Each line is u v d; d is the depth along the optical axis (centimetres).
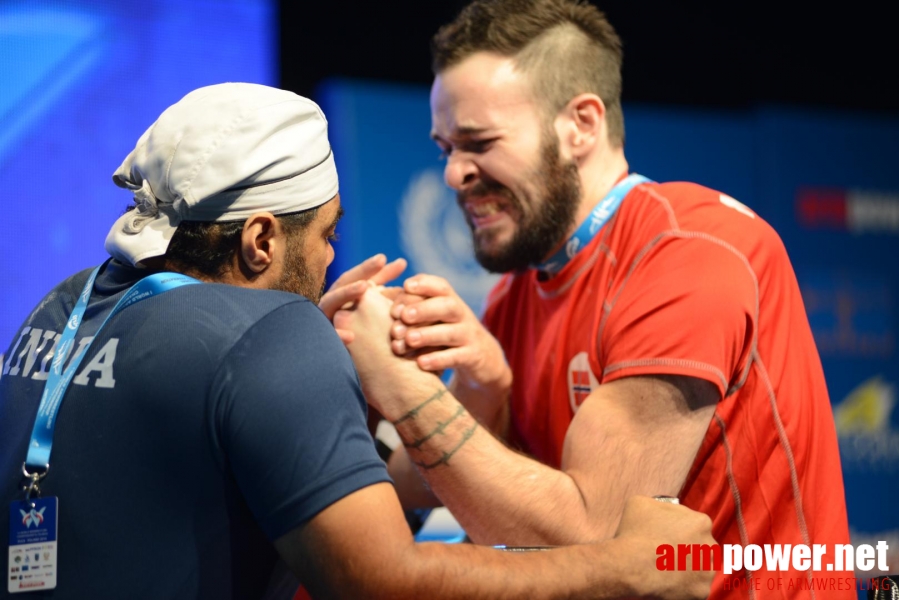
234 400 277
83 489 284
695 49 1246
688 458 382
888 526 1124
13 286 896
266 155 309
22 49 905
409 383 397
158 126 316
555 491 373
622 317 396
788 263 430
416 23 1141
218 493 281
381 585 270
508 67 438
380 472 281
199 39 970
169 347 287
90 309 317
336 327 408
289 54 1086
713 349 377
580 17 458
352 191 985
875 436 1137
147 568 279
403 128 1014
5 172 898
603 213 441
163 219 314
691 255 398
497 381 434
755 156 1151
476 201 452
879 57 1319
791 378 412
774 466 406
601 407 383
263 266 316
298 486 271
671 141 1112
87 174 925
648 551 317
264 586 296
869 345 1152
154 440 282
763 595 402
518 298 490
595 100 445
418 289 412
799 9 1278
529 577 290
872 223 1180
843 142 1182
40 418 294
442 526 905
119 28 938
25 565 282
